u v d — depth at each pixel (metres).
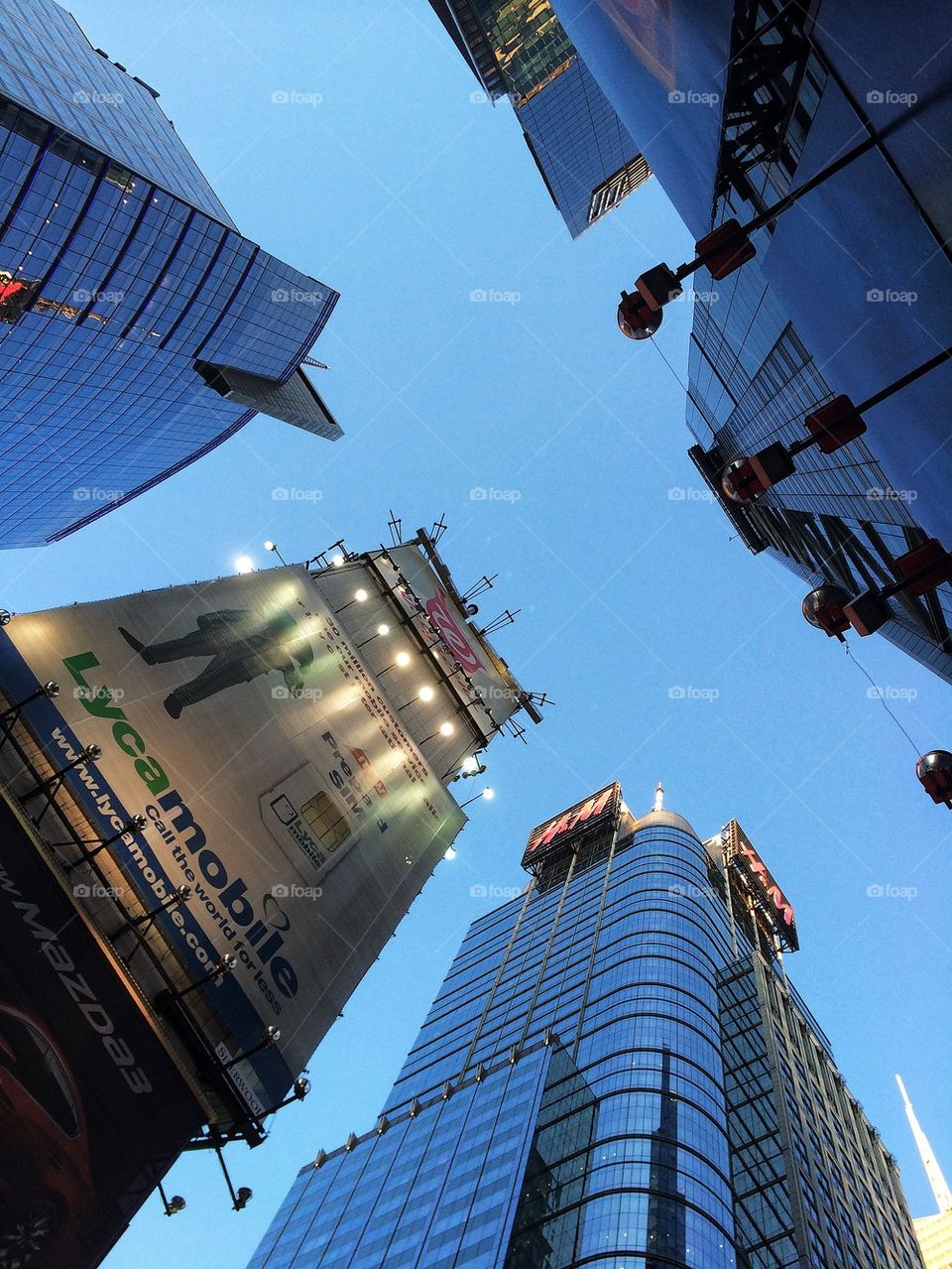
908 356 11.29
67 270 79.50
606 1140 87.69
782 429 49.25
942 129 7.28
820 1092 134.00
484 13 115.94
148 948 25.92
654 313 13.84
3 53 72.25
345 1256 94.06
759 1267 87.75
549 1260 76.81
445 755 52.66
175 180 96.75
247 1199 23.56
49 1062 20.06
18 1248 17.30
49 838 25.05
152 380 104.00
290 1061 28.50
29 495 117.06
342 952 33.88
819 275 14.39
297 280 108.56
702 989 115.25
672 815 170.88
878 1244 113.31
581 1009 117.44
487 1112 104.38
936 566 12.20
